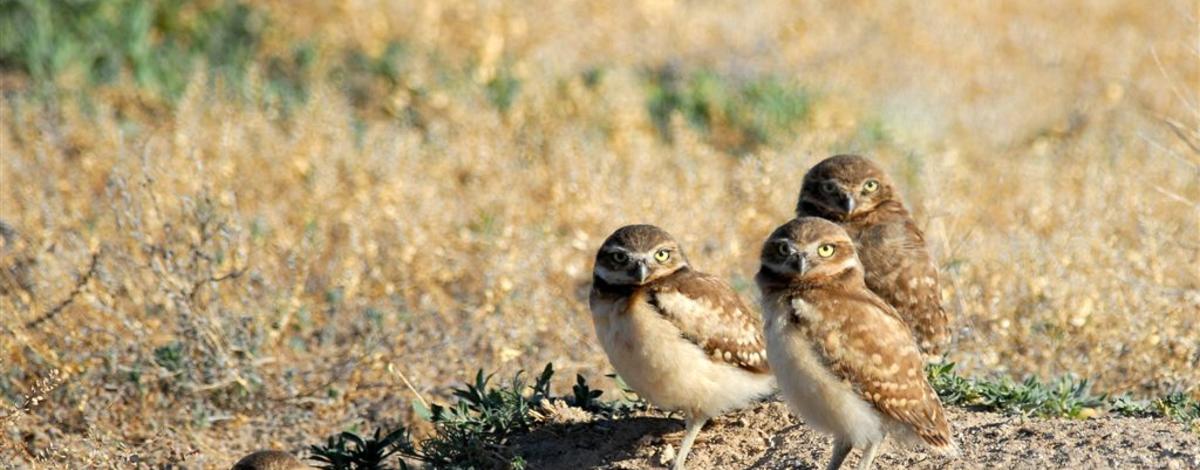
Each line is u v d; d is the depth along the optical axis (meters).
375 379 13.77
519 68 21.19
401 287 15.19
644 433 11.23
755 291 15.08
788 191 16.94
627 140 19.06
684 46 23.08
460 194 17.28
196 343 13.33
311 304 14.78
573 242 15.38
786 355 9.80
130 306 14.02
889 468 10.05
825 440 10.66
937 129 21.69
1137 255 14.34
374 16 22.03
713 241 16.11
